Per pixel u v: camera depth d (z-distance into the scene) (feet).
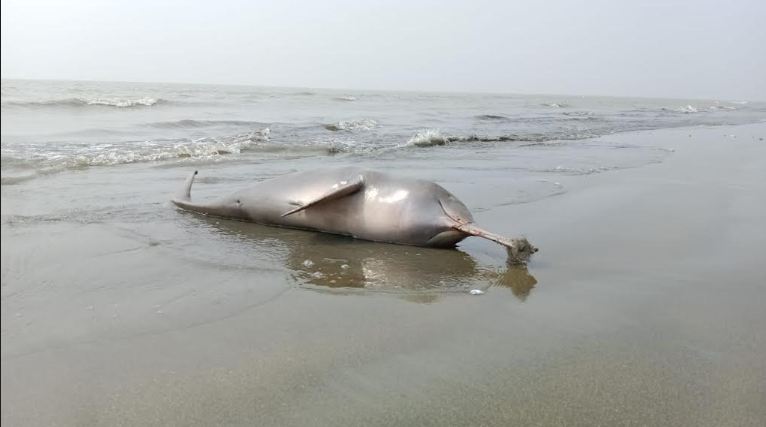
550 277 13.91
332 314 11.48
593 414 7.93
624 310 11.77
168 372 8.88
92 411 7.78
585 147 44.21
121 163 30.86
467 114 90.89
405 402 8.20
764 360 9.56
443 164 32.91
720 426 7.63
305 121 63.36
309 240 17.46
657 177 28.89
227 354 9.55
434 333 10.62
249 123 56.39
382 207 17.24
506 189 24.72
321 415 7.83
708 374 9.06
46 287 12.27
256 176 27.40
